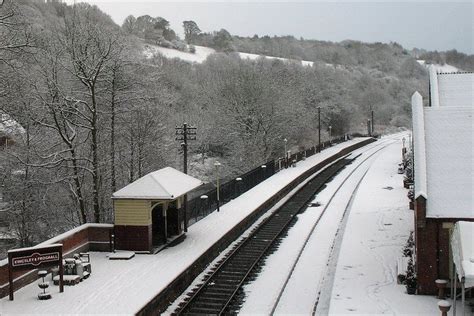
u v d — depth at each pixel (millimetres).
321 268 24062
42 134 37000
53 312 17109
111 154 37062
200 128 63250
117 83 36938
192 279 22609
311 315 18344
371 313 17359
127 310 17141
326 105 94375
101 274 21078
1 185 36594
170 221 26891
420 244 18797
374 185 45938
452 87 26344
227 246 28422
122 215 24219
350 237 28031
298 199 41938
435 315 16969
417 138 19938
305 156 64438
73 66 34312
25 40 29234
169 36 157250
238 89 64062
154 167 44750
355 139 94625
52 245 19000
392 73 192625
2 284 18594
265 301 19922
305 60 192500
